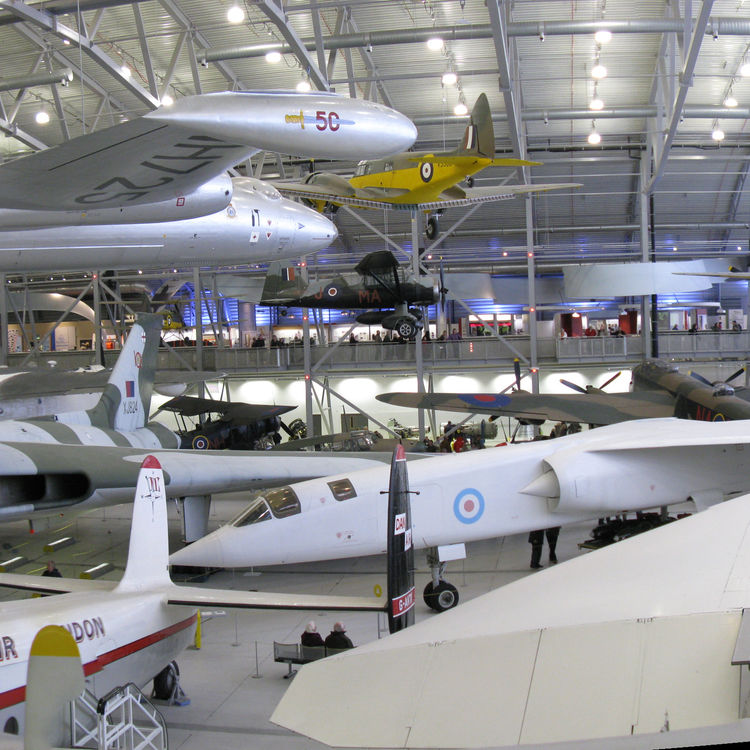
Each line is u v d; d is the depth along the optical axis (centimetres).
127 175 966
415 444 2317
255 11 2081
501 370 3019
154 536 992
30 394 1791
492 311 4281
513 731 234
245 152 960
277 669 1095
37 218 1165
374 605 926
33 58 2345
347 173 2948
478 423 3130
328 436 2345
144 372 1989
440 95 2683
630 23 1964
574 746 220
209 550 1289
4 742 678
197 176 1011
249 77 2464
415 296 2295
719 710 222
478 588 1422
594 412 2022
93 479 1352
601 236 3812
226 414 2659
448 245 3878
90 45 1933
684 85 1994
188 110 839
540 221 3644
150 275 3444
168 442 1978
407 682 266
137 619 903
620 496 1402
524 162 2064
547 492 1388
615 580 302
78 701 711
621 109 2580
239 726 922
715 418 1838
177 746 876
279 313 4169
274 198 1633
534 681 250
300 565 1633
